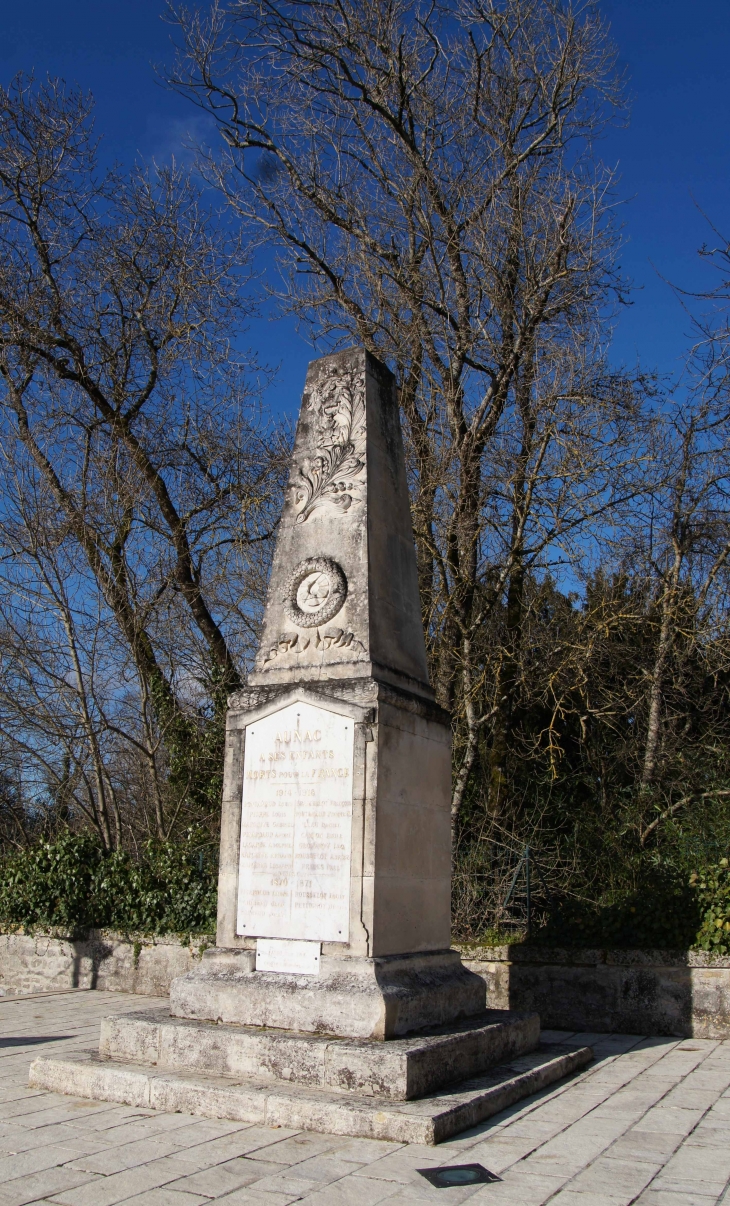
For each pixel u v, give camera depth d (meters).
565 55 13.84
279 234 15.08
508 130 14.35
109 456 13.95
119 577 13.79
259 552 14.74
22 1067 7.01
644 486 12.94
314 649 7.30
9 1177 4.58
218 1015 6.48
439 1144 5.07
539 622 13.20
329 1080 5.64
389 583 7.62
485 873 10.98
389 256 14.73
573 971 9.15
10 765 13.64
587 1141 5.17
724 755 12.87
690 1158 4.89
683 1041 8.44
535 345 13.44
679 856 11.29
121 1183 4.50
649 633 13.39
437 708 7.61
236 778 7.16
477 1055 6.33
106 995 10.78
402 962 6.52
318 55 14.54
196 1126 5.41
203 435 14.41
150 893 11.15
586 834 12.41
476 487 13.28
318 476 7.86
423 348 14.22
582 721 12.22
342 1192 4.37
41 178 14.45
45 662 13.23
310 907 6.60
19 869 12.31
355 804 6.59
